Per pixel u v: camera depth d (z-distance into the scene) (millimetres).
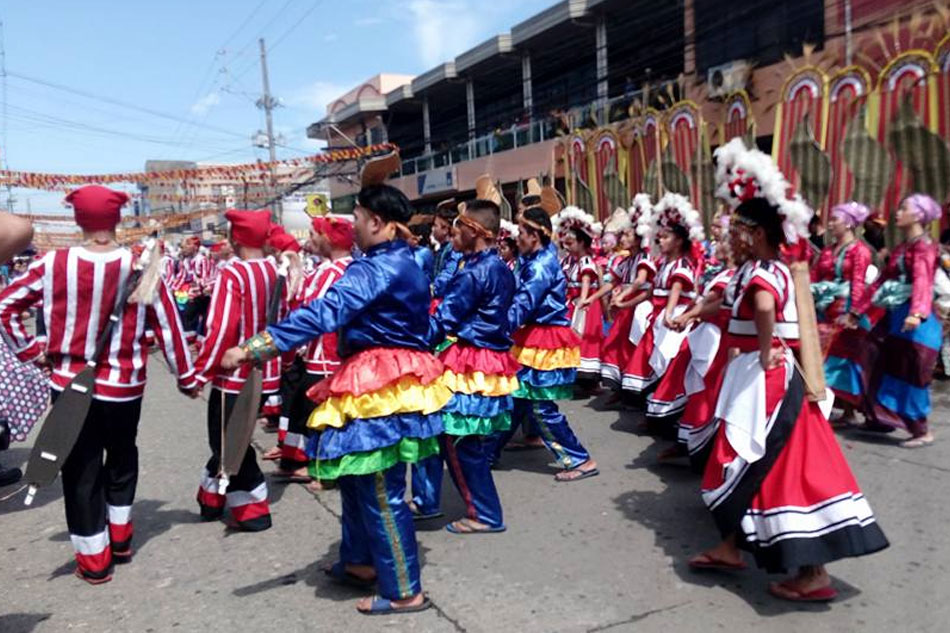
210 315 4238
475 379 4035
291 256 5758
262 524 4461
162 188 45312
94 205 3656
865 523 3135
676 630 3098
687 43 14719
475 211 4133
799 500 3152
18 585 3818
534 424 5344
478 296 4059
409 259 3281
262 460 6086
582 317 7625
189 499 5109
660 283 6113
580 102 20156
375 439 3100
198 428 7188
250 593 3615
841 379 5883
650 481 5008
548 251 4887
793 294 3352
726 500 3348
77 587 3768
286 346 2977
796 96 10391
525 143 21094
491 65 23797
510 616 3258
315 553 4086
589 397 7754
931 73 8773
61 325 3668
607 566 3734
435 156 25734
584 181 15938
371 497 3250
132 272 3744
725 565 3537
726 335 4172
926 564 3594
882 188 9352
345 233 5355
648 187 13766
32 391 3938
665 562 3758
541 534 4180
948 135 8656
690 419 4844
